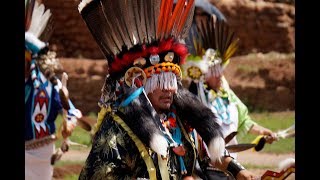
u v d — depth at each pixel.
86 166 7.49
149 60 7.61
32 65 11.36
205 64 11.56
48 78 11.52
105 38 7.68
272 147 22.00
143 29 7.62
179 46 7.75
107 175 7.34
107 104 7.64
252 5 37.78
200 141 8.09
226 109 11.65
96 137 7.62
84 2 7.68
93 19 7.69
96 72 31.28
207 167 8.34
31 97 11.34
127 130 7.46
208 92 11.57
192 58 11.54
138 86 7.59
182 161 7.73
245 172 7.95
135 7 7.60
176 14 7.69
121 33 7.61
